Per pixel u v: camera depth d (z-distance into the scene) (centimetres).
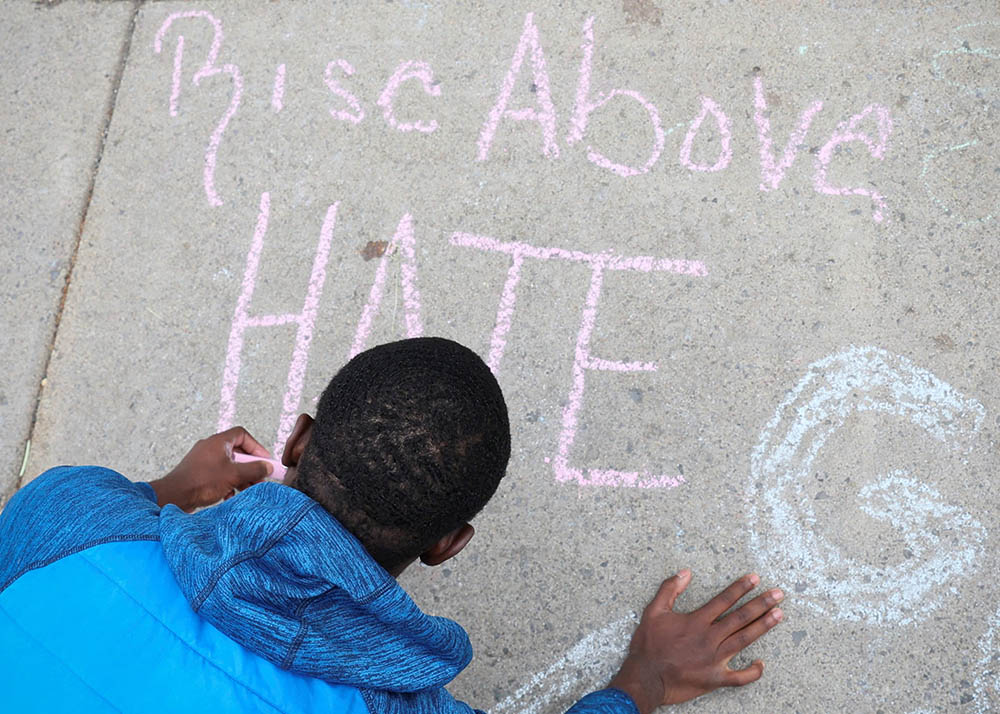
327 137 246
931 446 204
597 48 240
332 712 108
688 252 223
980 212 215
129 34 264
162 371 237
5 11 269
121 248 248
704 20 237
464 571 213
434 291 231
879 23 230
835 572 201
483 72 244
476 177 237
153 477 231
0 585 117
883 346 211
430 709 117
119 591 110
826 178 222
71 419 238
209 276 241
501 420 113
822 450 207
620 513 211
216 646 107
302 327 234
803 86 229
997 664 192
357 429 106
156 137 254
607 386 218
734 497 208
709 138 229
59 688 107
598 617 206
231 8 260
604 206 229
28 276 250
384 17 253
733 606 203
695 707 197
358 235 238
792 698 196
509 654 207
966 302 211
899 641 196
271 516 106
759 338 215
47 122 261
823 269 217
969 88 223
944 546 199
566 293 226
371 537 111
